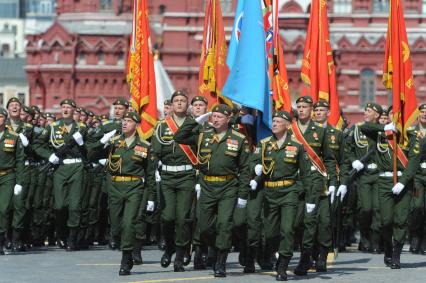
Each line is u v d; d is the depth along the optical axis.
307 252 47.06
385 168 55.28
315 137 49.00
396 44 56.09
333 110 61.97
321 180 49.00
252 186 46.56
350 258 59.00
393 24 56.31
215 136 46.38
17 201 61.62
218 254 46.09
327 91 61.72
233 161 46.12
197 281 44.31
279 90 58.56
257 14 50.06
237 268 50.94
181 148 47.84
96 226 69.38
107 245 69.88
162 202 48.31
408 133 56.09
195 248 49.72
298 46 197.00
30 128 61.41
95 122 74.31
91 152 49.97
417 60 199.50
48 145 62.19
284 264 44.66
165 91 104.31
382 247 64.88
